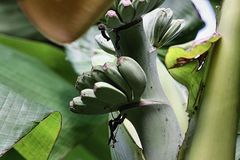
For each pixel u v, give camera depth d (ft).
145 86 3.50
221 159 3.45
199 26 5.29
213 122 3.49
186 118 3.90
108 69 3.49
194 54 3.57
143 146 3.61
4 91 3.95
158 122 3.57
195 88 3.58
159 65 4.16
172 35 3.78
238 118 3.52
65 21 2.29
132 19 3.52
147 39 3.65
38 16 2.29
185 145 3.49
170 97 4.00
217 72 3.56
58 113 3.88
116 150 3.84
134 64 3.47
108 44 3.94
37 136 4.00
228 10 3.63
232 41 3.58
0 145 3.64
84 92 3.51
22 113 3.84
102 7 2.28
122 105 3.56
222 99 3.51
